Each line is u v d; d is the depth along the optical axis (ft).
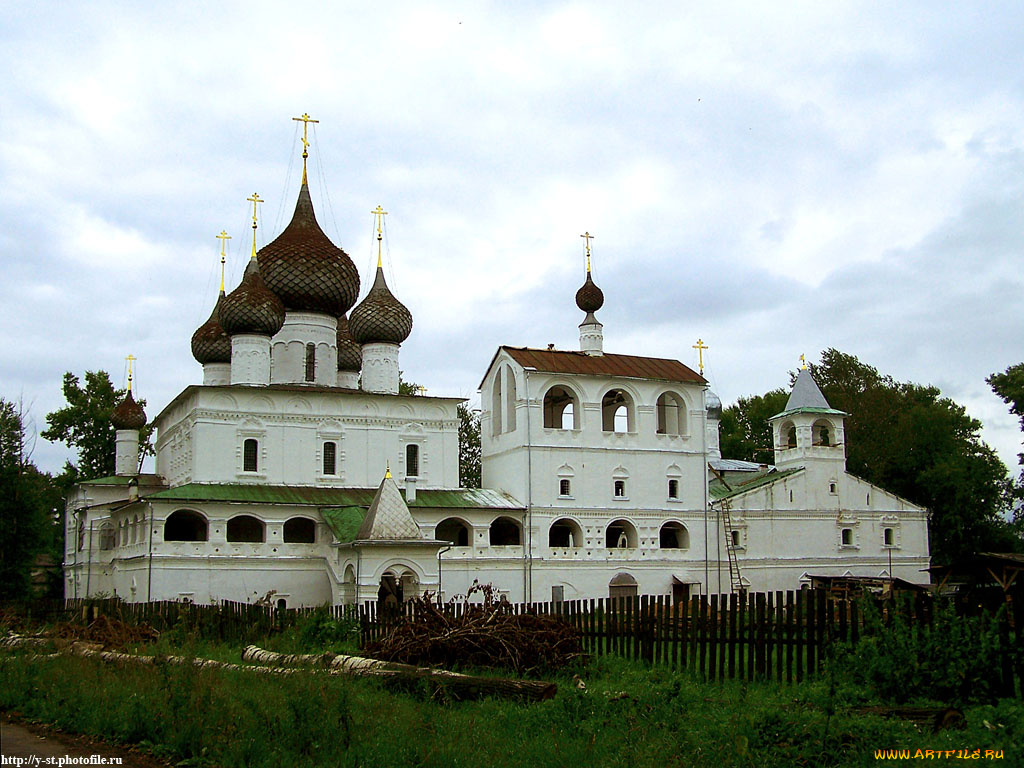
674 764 53.52
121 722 59.41
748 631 84.17
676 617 92.27
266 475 206.18
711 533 236.02
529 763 53.88
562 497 222.28
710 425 306.96
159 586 185.37
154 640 115.34
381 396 218.38
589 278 248.32
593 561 222.48
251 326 214.90
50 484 298.56
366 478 214.90
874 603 77.51
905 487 309.63
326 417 213.25
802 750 54.75
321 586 197.98
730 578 234.58
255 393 207.21
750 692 76.07
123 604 156.56
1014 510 309.22
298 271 225.35
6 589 254.88
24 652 96.32
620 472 229.25
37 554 267.39
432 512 209.26
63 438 298.76
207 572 189.67
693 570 232.53
